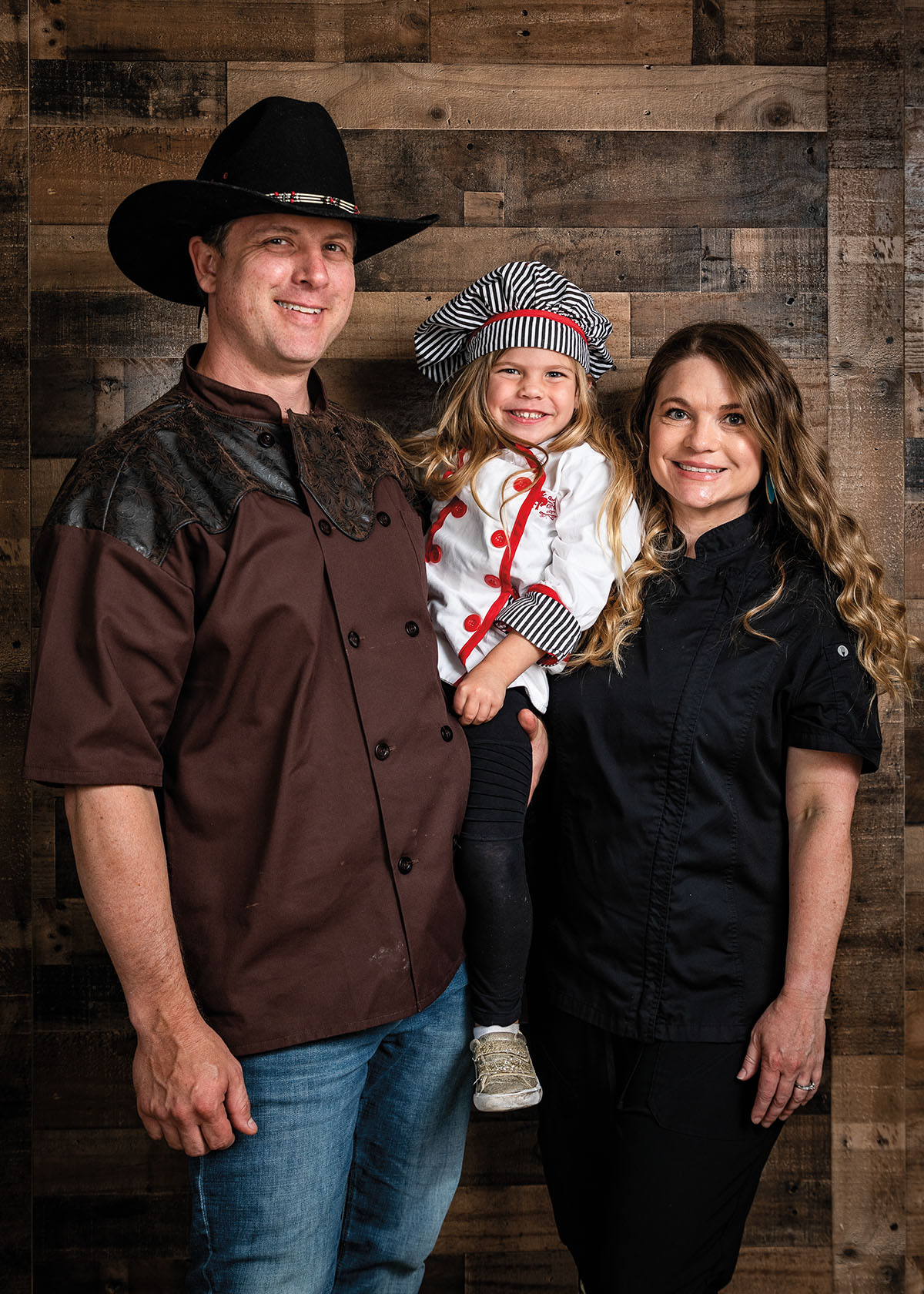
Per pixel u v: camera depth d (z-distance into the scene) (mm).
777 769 1483
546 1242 1910
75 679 1134
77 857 1165
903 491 1894
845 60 1861
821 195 1871
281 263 1281
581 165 1861
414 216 1854
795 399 1507
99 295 1840
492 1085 1381
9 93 1820
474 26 1848
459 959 1409
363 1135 1502
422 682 1346
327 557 1263
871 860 1897
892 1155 1903
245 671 1207
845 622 1487
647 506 1587
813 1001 1432
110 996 1859
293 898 1204
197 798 1221
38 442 1847
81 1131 1860
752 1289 1911
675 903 1436
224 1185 1254
